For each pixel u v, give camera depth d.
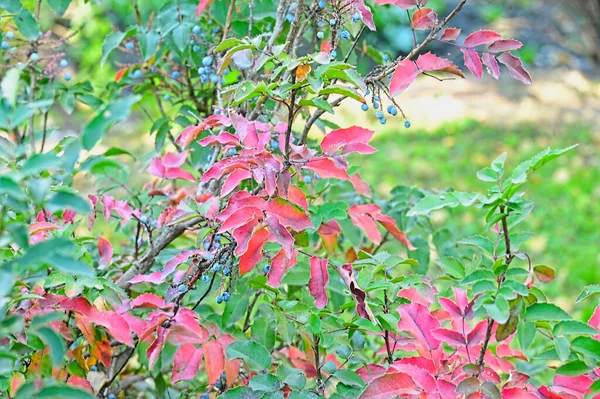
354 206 2.25
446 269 1.78
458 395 1.64
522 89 9.80
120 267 2.41
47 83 2.71
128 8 4.32
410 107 9.48
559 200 6.84
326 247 2.21
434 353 1.75
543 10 11.46
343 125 8.55
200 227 2.04
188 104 2.95
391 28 6.05
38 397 1.22
